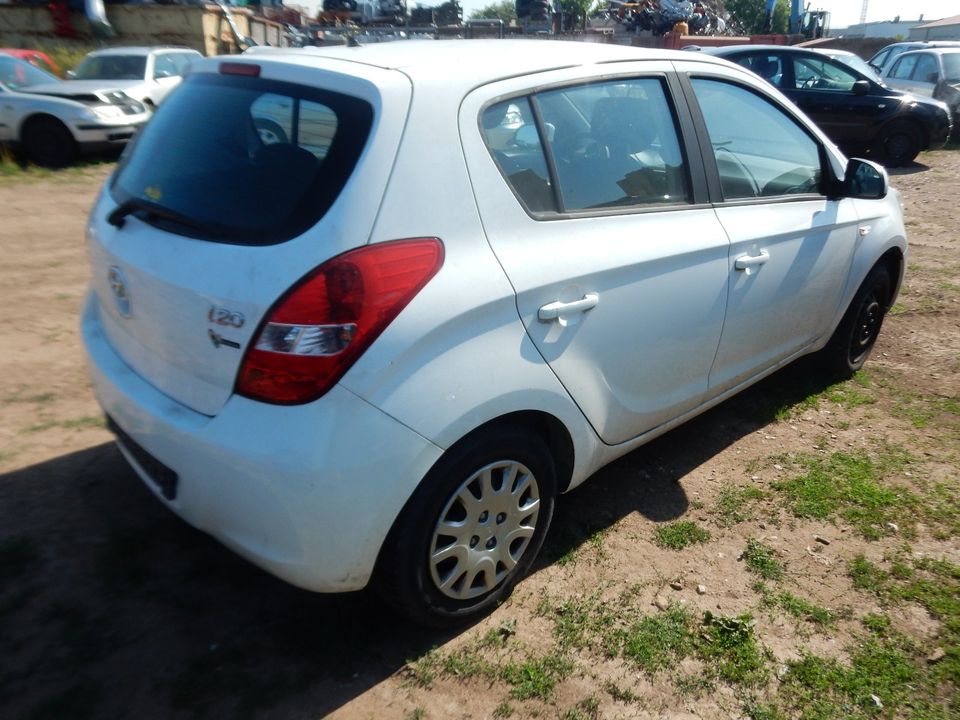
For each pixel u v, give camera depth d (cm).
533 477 285
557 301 275
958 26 4784
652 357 322
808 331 429
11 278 626
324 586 244
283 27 2395
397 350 233
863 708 256
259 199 248
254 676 258
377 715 246
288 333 225
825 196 418
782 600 301
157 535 321
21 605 281
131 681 253
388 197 239
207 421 241
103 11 1962
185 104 297
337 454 227
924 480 381
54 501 338
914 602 302
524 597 298
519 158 276
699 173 344
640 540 334
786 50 1262
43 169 1083
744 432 425
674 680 264
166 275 250
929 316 594
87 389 443
